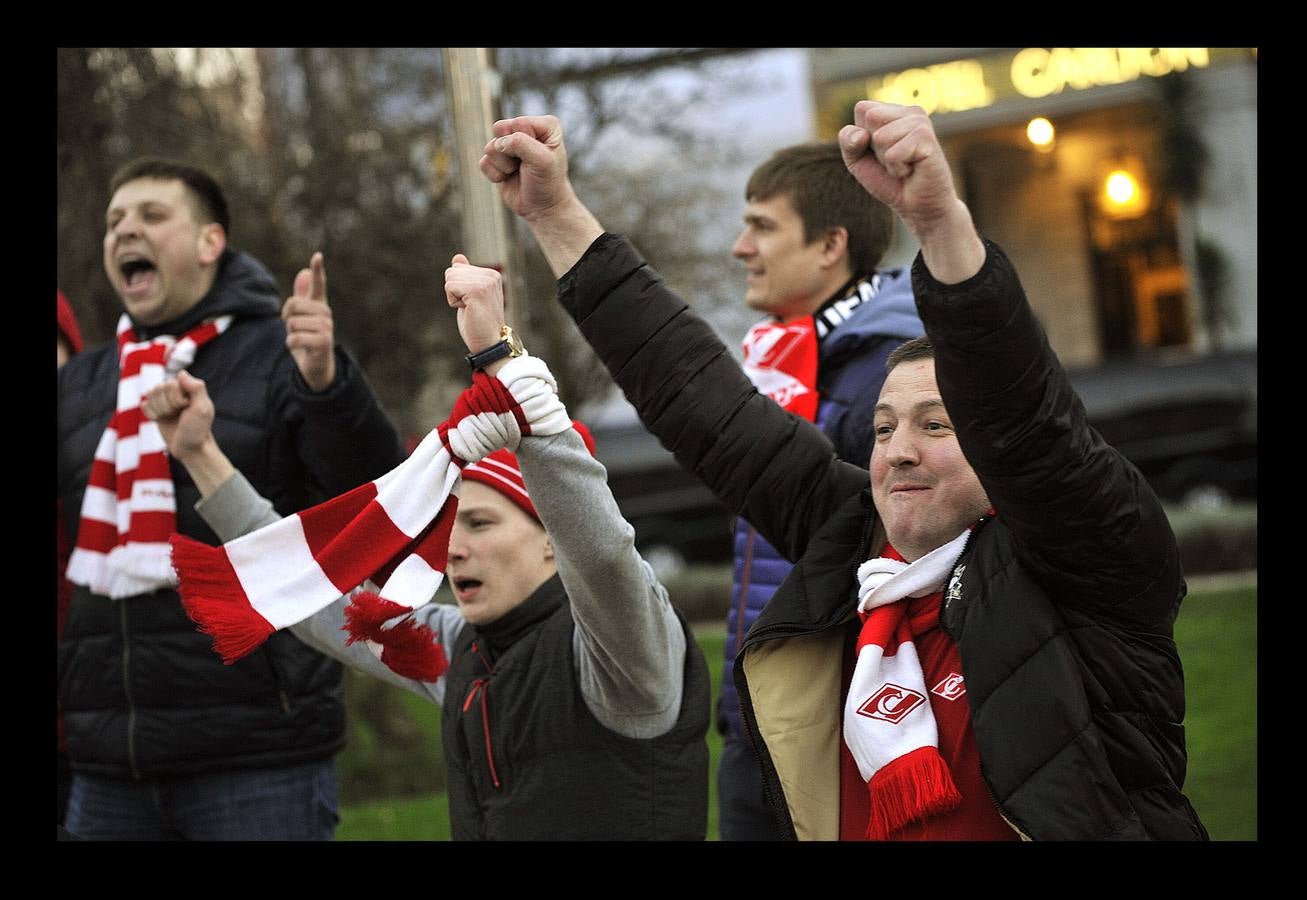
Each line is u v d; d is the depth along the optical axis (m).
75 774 3.76
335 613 3.01
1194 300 20.70
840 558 2.30
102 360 4.02
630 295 2.59
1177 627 9.34
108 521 3.75
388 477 2.25
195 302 3.90
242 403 3.74
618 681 2.54
